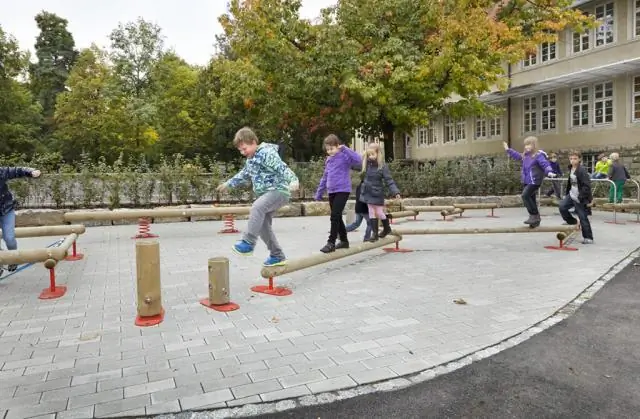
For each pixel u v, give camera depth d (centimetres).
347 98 1788
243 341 430
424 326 466
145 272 482
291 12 1827
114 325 478
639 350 407
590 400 322
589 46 2311
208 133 4194
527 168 905
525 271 707
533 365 377
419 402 320
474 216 1509
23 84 5028
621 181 1549
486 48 1700
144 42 3872
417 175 1767
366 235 892
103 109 3759
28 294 599
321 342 426
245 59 1994
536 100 2623
